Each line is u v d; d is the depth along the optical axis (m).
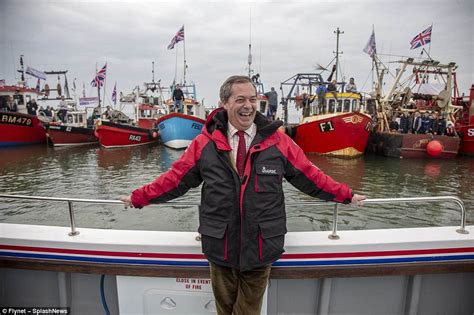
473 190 10.52
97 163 16.38
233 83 1.49
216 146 1.49
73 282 2.08
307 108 21.62
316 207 8.18
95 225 7.13
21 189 10.97
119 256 1.93
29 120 22.73
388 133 17.55
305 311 2.09
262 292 1.63
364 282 2.04
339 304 2.07
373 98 20.95
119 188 11.16
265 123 1.53
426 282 2.05
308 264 1.92
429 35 17.50
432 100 19.84
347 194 1.62
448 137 16.30
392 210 8.03
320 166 14.54
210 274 1.73
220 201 1.45
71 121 26.42
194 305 1.99
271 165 1.47
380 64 20.38
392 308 2.08
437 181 11.80
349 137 15.94
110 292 2.08
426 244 1.92
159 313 2.01
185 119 19.45
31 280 2.08
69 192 10.58
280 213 1.52
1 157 18.16
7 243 1.96
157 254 1.91
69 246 1.93
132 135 22.19
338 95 17.83
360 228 6.99
